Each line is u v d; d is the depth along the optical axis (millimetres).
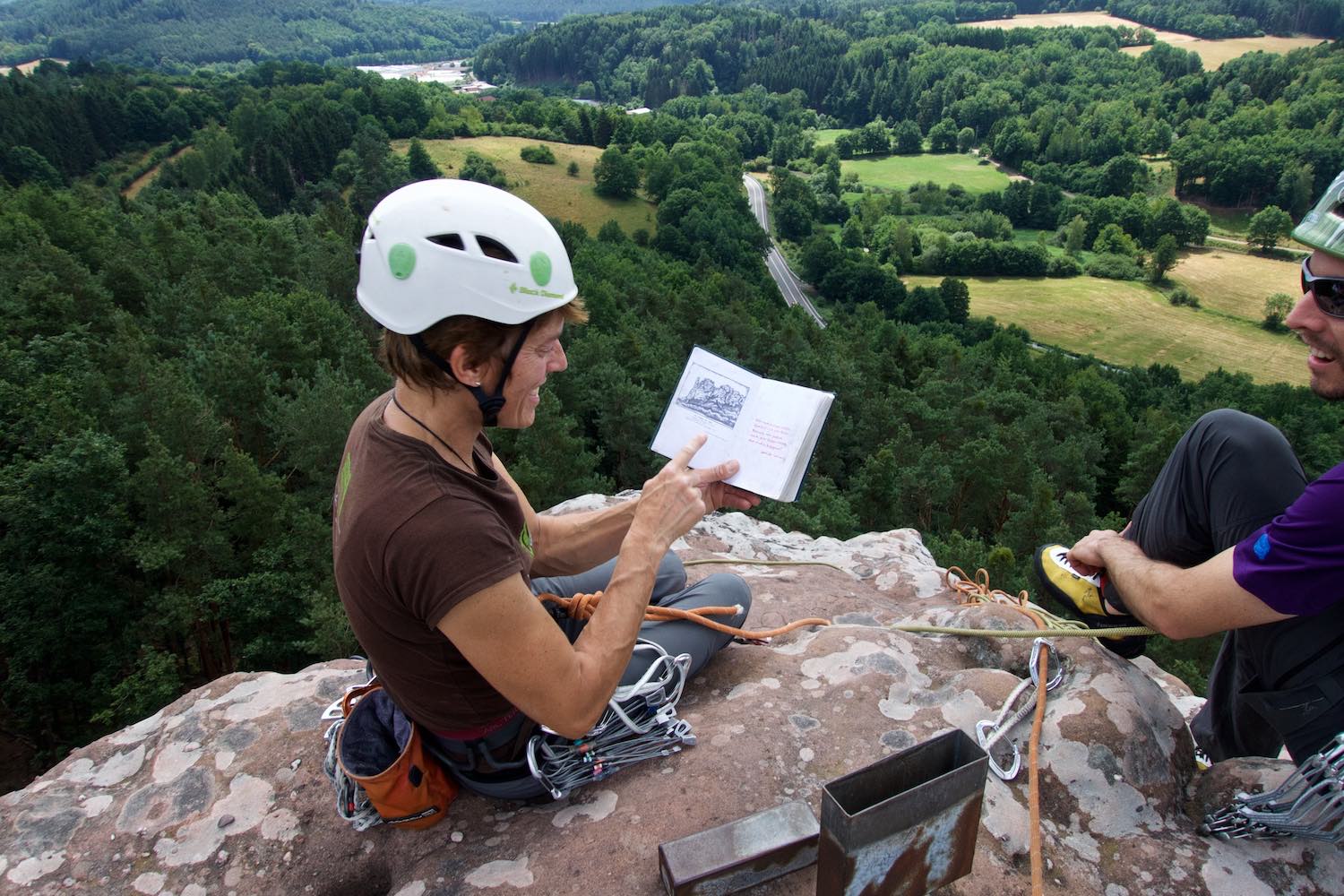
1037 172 155000
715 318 48625
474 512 1589
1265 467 2076
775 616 3355
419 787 2082
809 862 1943
